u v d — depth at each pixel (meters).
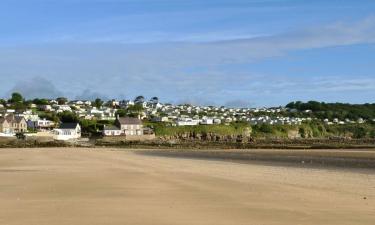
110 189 24.84
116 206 18.84
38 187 25.72
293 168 44.25
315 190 25.02
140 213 17.16
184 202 20.09
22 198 21.28
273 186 26.69
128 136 158.50
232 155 73.69
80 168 40.53
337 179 32.16
